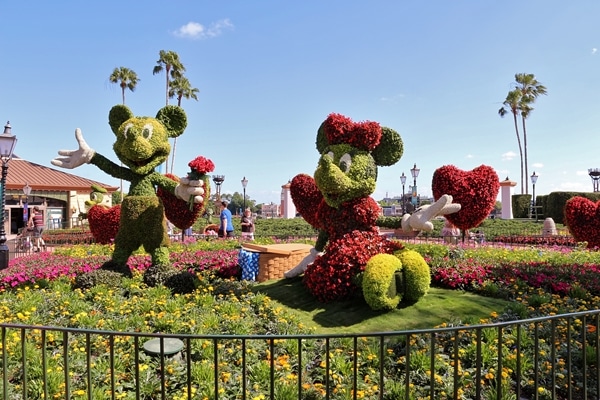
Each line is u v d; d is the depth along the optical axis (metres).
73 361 4.44
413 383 4.07
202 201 8.50
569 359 3.12
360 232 6.88
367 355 4.63
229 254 9.97
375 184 6.91
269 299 6.87
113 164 8.34
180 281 7.72
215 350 2.63
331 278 6.57
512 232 20.23
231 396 3.81
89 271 8.14
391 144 7.05
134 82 39.47
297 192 8.16
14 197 24.61
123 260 8.34
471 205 7.32
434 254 9.27
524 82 40.81
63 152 8.16
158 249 8.41
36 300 6.61
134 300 6.66
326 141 7.62
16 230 24.98
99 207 12.66
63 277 8.16
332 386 4.03
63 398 3.76
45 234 19.06
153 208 8.23
